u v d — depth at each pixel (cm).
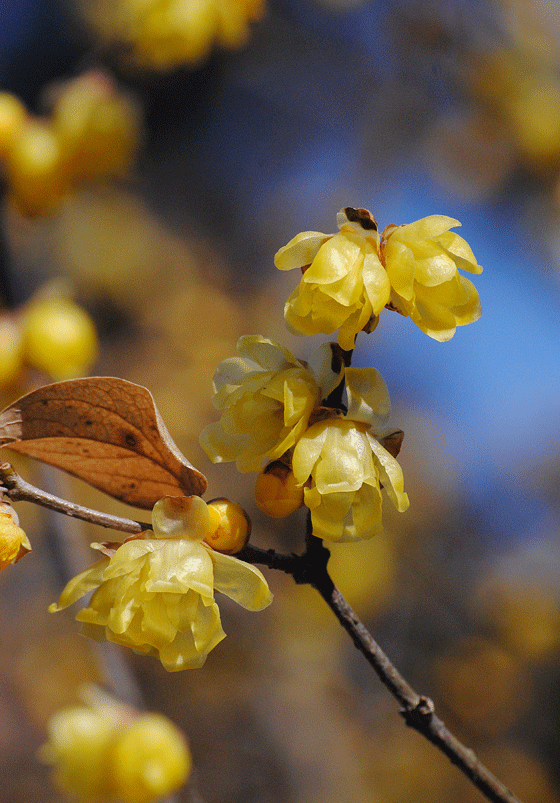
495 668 174
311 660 166
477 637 179
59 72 308
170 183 275
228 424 58
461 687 172
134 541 57
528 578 188
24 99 318
